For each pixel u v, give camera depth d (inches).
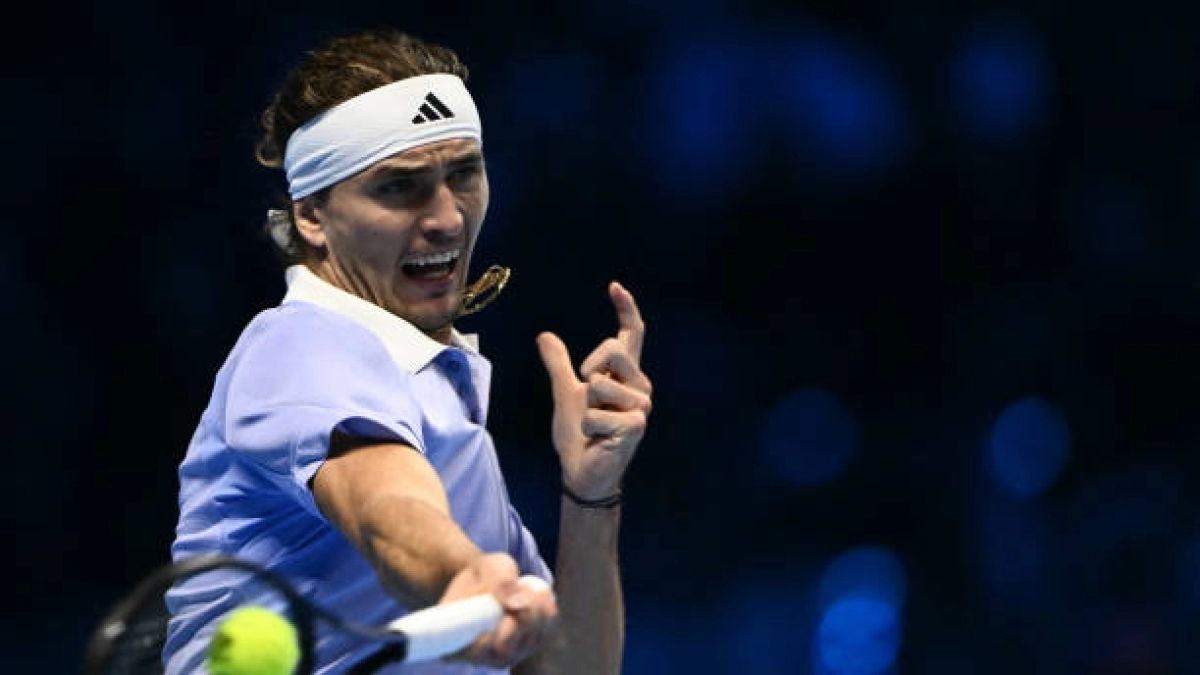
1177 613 1899.6
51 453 1812.3
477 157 544.1
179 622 532.4
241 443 491.5
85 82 1873.8
